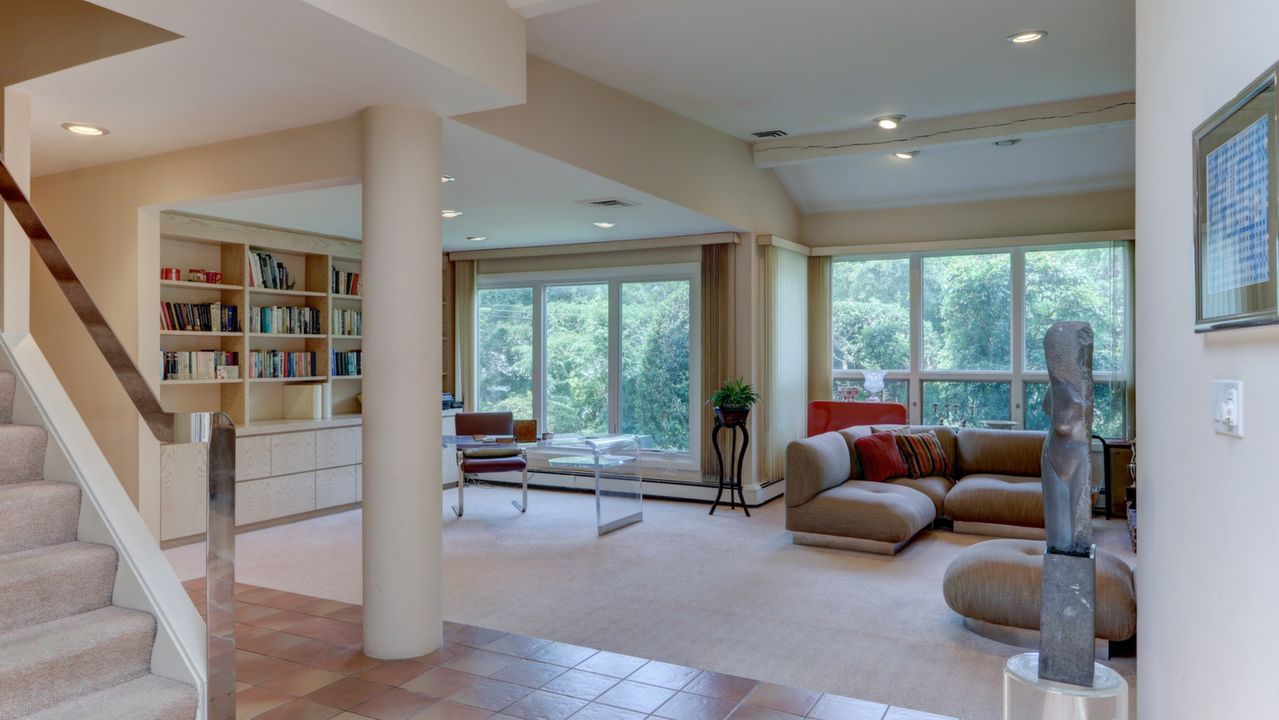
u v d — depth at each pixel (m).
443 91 3.50
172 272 6.16
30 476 3.12
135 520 3.04
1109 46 4.64
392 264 3.65
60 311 5.18
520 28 3.63
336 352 7.59
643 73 5.00
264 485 6.46
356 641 3.85
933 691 3.34
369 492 3.66
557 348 8.62
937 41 4.54
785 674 3.52
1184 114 2.01
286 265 7.29
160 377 5.03
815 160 6.94
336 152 4.10
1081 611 2.41
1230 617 1.71
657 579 5.02
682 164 6.11
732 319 7.48
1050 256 7.52
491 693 3.24
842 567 5.29
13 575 2.63
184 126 4.18
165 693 2.60
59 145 4.55
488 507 7.39
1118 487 6.71
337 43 2.94
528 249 8.47
